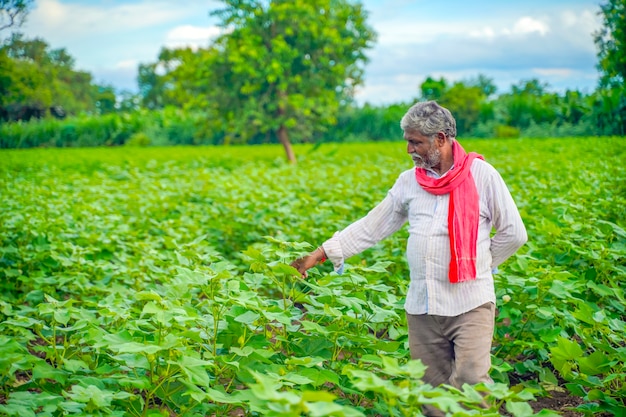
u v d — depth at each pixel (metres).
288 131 25.98
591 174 11.22
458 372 3.54
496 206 3.56
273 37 25.97
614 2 21.27
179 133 47.69
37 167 21.64
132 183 14.84
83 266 6.75
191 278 4.13
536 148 22.22
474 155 3.61
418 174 3.66
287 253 4.25
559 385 4.91
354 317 4.37
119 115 51.22
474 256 3.49
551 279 4.90
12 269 6.85
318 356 4.07
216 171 17.83
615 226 5.98
